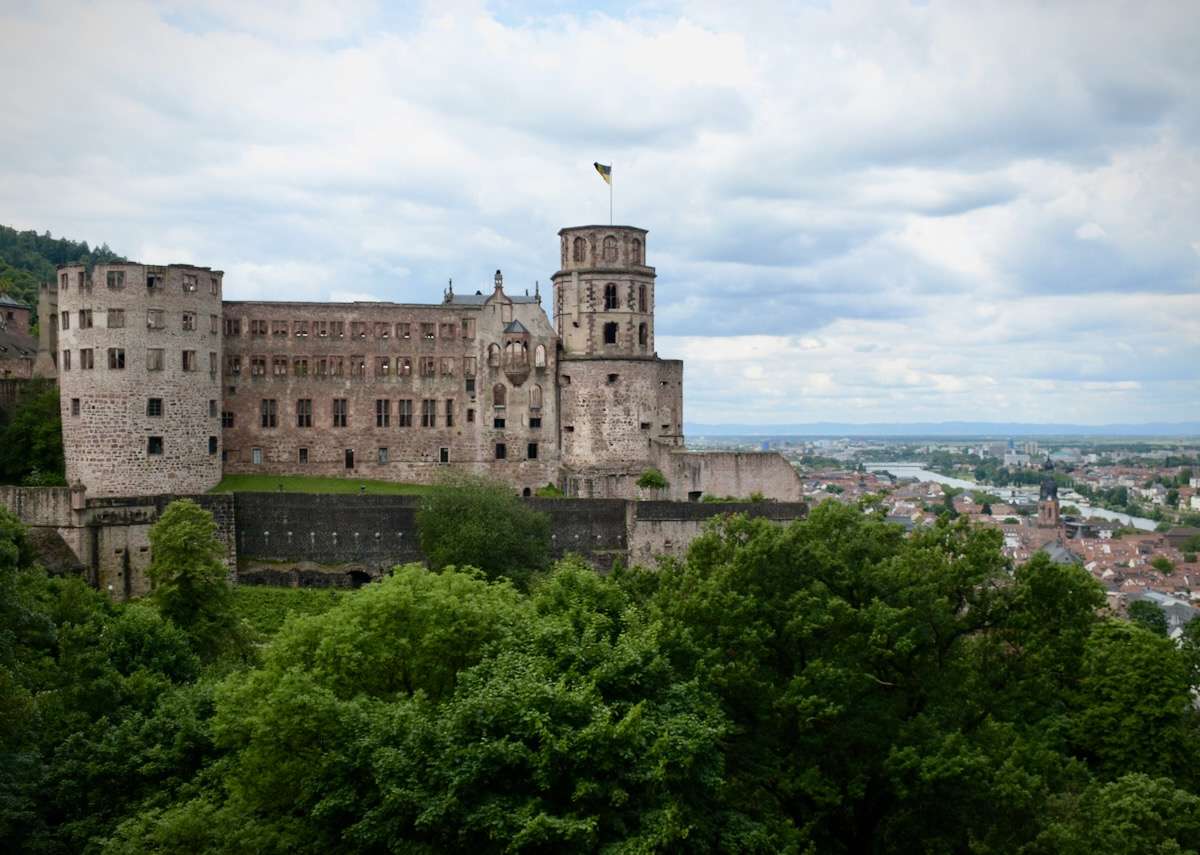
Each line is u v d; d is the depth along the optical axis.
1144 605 173.12
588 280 155.12
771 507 136.25
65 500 111.25
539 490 153.88
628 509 133.00
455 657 63.19
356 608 66.31
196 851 52.31
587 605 64.00
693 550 74.12
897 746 61.81
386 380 150.62
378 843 50.38
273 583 122.38
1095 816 62.75
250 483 139.00
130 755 62.19
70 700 67.75
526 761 48.53
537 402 154.88
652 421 155.50
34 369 153.75
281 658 65.50
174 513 102.69
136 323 125.81
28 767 59.28
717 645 63.22
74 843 58.94
